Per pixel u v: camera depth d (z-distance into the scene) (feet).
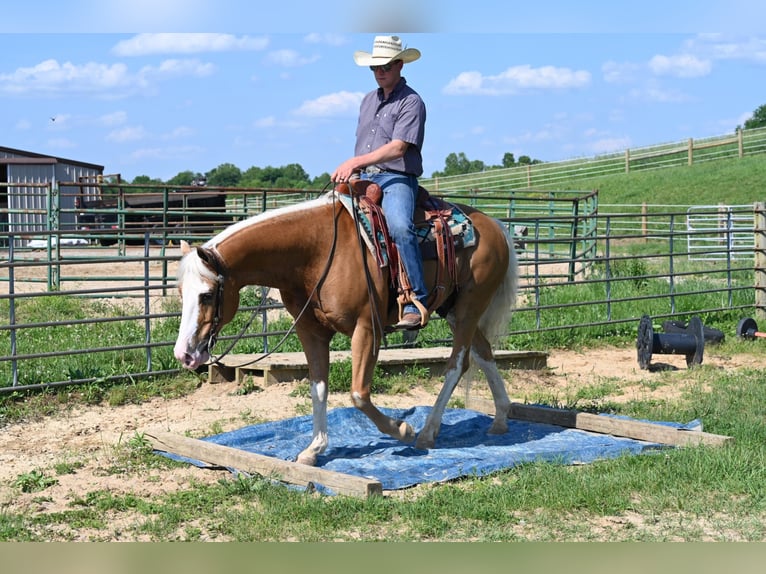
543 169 153.99
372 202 19.99
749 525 16.42
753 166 129.39
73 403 27.25
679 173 133.69
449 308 22.31
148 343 29.76
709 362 35.40
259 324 38.22
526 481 18.84
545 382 31.91
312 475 18.63
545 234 75.82
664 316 40.81
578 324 38.40
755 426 23.54
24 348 33.73
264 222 19.07
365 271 19.56
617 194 126.31
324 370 20.65
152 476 20.04
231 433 23.44
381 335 20.01
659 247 86.38
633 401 27.89
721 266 68.39
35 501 18.21
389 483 18.84
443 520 16.65
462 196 50.55
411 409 26.02
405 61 20.45
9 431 24.25
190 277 18.16
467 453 21.40
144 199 91.25
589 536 15.89
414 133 20.08
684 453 20.56
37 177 88.33
